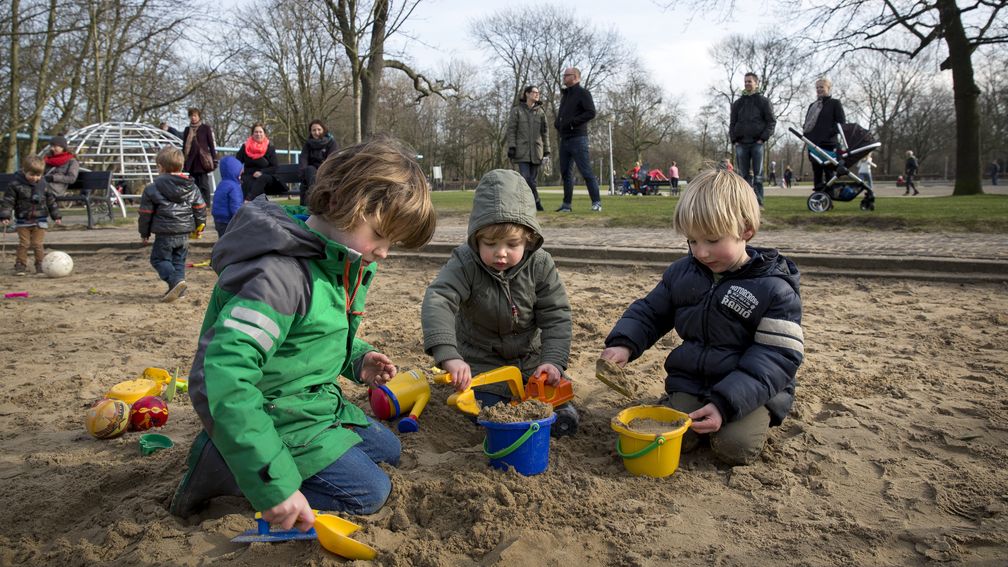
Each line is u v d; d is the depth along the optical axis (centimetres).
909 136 6631
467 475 277
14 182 928
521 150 1311
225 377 207
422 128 6062
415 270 852
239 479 207
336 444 254
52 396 400
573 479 280
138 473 288
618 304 615
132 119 3216
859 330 509
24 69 2623
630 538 235
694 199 301
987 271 671
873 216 1059
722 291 317
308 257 242
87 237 1257
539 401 301
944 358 435
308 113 3519
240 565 221
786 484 275
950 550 223
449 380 318
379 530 239
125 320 608
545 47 5625
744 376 295
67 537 247
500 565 217
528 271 362
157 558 226
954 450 304
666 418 302
